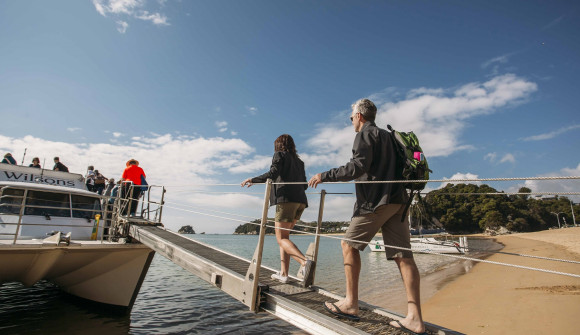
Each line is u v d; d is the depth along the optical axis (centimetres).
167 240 558
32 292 855
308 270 366
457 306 877
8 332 568
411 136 260
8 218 644
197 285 1134
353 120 284
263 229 334
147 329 635
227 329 647
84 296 765
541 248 2975
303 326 283
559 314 688
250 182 387
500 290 1046
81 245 604
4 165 751
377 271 1678
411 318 245
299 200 405
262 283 373
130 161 908
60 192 715
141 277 706
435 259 2423
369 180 254
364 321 268
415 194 252
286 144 416
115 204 743
